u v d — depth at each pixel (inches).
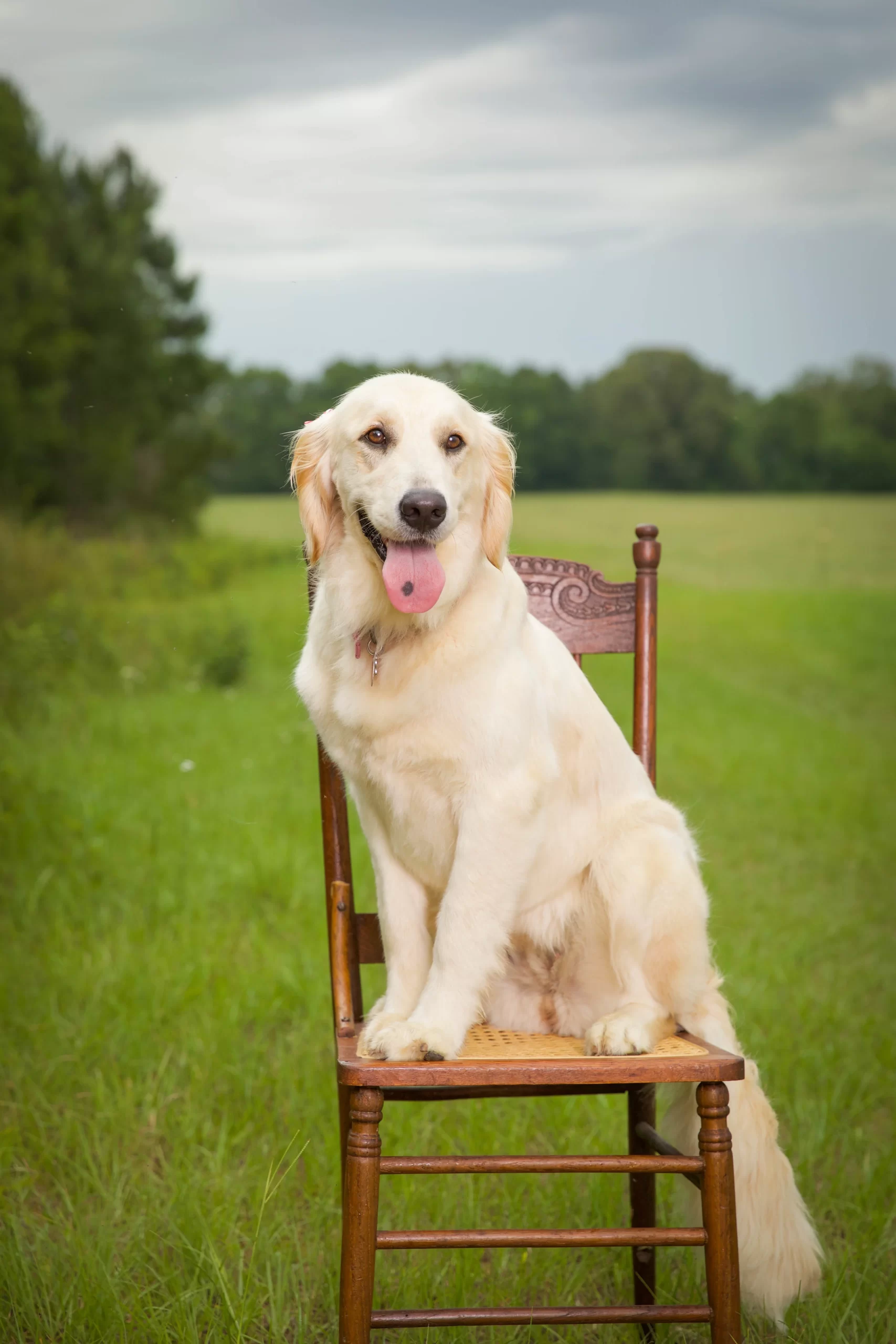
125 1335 96.7
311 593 112.2
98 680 399.9
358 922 109.5
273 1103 143.6
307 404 1470.2
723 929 212.7
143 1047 151.4
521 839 94.3
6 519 648.4
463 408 100.9
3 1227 113.8
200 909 202.8
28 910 193.6
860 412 1537.9
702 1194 84.1
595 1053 89.8
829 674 553.0
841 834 280.5
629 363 1585.9
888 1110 151.8
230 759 308.2
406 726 94.0
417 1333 103.3
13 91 909.2
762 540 1063.0
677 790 314.5
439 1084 80.4
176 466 1051.9
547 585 117.4
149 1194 120.7
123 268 1001.5
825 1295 105.5
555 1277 111.9
